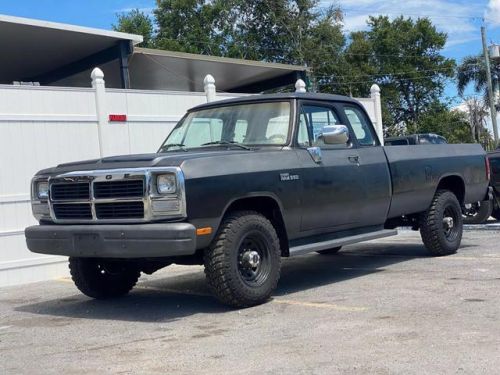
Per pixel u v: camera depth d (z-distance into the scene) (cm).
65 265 1105
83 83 2314
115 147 1182
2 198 1045
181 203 619
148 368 500
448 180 995
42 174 730
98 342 593
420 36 5522
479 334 536
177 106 1278
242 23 4678
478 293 690
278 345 538
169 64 2048
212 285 661
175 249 612
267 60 4603
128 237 632
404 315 612
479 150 1053
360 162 809
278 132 753
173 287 872
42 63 2016
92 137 1157
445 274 815
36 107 1089
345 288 769
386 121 5488
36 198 734
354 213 801
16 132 1064
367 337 545
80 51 1861
